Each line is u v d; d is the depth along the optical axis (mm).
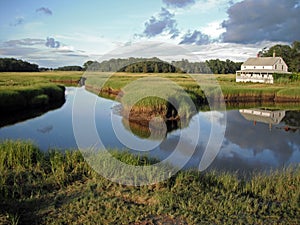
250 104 25562
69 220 4332
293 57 63219
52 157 6957
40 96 22281
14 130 13273
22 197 5023
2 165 6250
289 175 6508
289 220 4543
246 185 5820
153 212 4641
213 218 4484
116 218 4445
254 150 10016
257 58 51406
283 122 16734
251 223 4395
